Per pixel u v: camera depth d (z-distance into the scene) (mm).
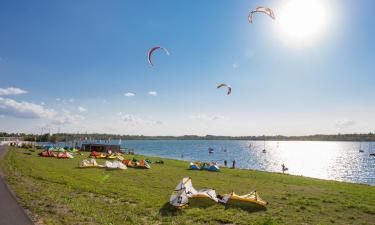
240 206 18812
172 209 17078
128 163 45594
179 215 15977
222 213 16672
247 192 25172
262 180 34594
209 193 20219
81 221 13492
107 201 18469
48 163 45000
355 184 36469
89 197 19469
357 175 72000
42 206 15914
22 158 51500
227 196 19703
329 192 26391
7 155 55375
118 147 98562
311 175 71750
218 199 19953
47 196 18344
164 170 42344
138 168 43469
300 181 35562
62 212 14867
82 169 38594
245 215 16719
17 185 22109
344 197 23828
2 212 14609
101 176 31562
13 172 30047
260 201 19344
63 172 33469
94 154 66250
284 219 16344
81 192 21078
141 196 20328
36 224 12812
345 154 162125
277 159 123250
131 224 13672
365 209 19203
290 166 94250
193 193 19922
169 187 25484
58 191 20578
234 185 29203
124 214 15367
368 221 16641
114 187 23688
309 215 17375
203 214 16406
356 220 16766
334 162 110188
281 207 19188
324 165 98250
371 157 135125
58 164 44344
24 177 26781
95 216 14391
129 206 17250
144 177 32375
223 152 172750
